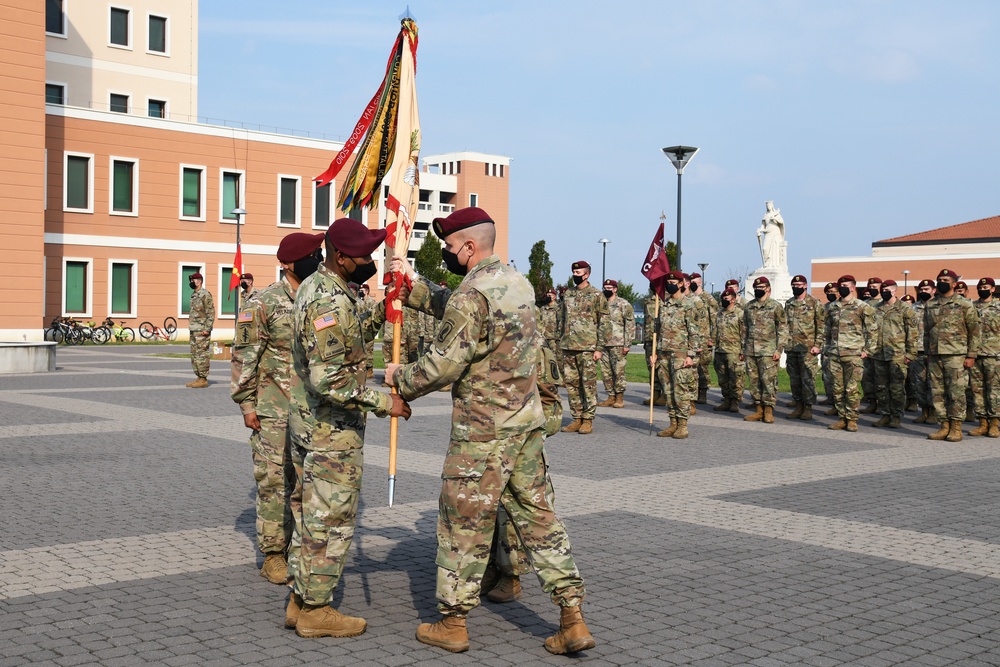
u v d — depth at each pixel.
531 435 5.35
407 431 14.55
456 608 5.28
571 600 5.23
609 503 9.41
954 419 14.84
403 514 8.71
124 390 20.34
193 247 44.56
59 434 13.48
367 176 6.86
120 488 9.70
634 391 22.77
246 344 6.41
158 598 6.12
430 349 5.30
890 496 10.01
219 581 6.53
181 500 9.16
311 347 5.31
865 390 18.97
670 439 14.43
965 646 5.48
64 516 8.41
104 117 41.69
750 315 17.11
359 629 5.51
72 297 41.50
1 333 35.56
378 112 6.82
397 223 6.53
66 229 40.84
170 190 43.75
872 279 19.44
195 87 49.69
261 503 6.49
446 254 5.57
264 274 46.75
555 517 5.37
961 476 11.42
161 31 48.72
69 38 45.44
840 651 5.36
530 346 5.35
